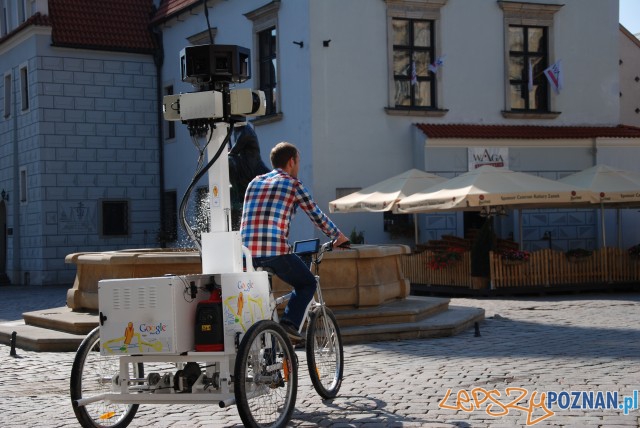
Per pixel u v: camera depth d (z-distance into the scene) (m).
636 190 27.62
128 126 43.41
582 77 37.94
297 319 9.60
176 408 10.20
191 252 17.41
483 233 27.09
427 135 33.75
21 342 16.16
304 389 11.09
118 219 43.28
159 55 43.69
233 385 8.31
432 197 27.22
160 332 8.05
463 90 35.94
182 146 42.25
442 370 12.34
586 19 38.03
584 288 27.42
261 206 9.52
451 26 35.75
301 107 33.78
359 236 33.31
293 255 9.59
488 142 34.62
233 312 8.32
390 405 9.92
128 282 8.15
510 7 36.56
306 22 33.34
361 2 34.12
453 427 8.75
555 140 35.56
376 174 34.28
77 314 17.05
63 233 41.75
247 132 18.02
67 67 41.84
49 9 42.16
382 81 34.50
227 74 9.01
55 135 41.59
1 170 45.72
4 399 11.16
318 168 33.25
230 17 38.19
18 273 43.69
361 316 16.09
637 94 44.00
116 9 43.94
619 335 16.12
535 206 30.20
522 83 37.19
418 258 29.80
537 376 11.66
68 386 12.09
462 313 18.00
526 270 27.03
